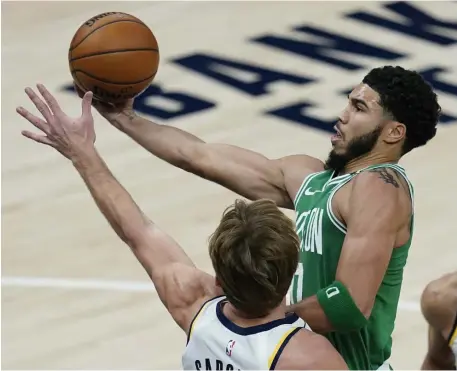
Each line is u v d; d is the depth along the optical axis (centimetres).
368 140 876
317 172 948
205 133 2062
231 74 2331
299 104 2184
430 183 1884
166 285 797
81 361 1374
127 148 2034
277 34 2542
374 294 821
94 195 845
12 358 1386
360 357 872
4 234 1741
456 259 1609
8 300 1533
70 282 1580
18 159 2022
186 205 1809
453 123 2112
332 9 2670
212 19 2659
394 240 837
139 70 966
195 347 755
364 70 2327
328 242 858
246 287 714
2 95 2295
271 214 724
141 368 1353
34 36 2616
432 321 772
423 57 2380
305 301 826
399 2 2695
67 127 846
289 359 715
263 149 2005
